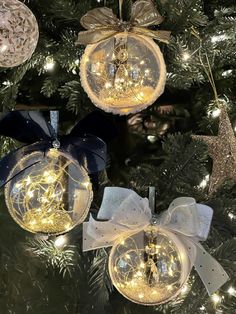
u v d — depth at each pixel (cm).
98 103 54
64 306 60
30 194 50
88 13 51
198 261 51
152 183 59
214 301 55
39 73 63
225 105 62
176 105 80
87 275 58
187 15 58
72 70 62
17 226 60
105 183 60
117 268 49
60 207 51
